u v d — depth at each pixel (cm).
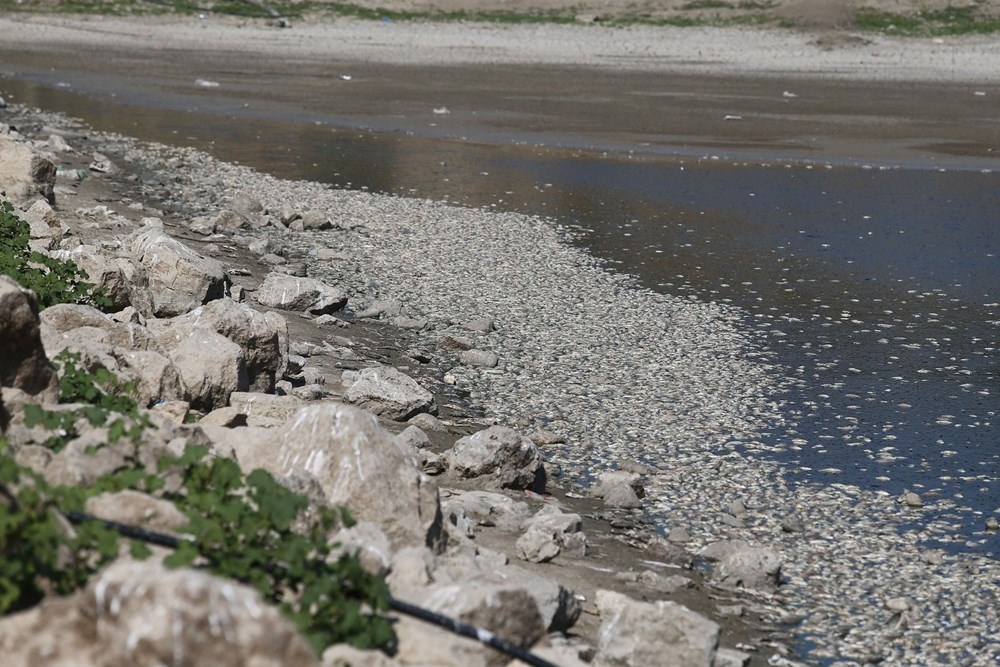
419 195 2803
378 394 1330
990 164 3531
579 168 3284
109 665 469
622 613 773
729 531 1141
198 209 2412
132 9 6122
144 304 1432
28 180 2091
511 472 1168
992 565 1091
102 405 916
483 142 3662
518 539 1013
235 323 1256
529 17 6388
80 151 2969
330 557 700
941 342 1836
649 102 4606
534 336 1761
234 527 667
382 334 1717
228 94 4453
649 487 1234
